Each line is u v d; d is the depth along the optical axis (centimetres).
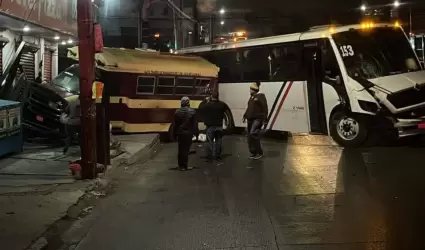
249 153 1431
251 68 1819
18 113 1255
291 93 1641
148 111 1691
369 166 1117
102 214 762
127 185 988
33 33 1734
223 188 945
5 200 789
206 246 597
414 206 757
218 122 1323
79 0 939
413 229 637
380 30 1480
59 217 704
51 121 1423
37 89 1445
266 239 618
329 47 1479
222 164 1240
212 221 710
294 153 1391
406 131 1326
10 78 1456
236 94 1895
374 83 1376
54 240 630
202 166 1217
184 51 2139
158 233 656
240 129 2017
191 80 1794
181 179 1048
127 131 1653
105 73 1602
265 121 1324
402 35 1491
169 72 1723
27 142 1466
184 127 1152
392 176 994
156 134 1742
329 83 1480
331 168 1114
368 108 1375
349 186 919
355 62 1433
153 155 1438
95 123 983
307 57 1574
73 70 1599
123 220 725
